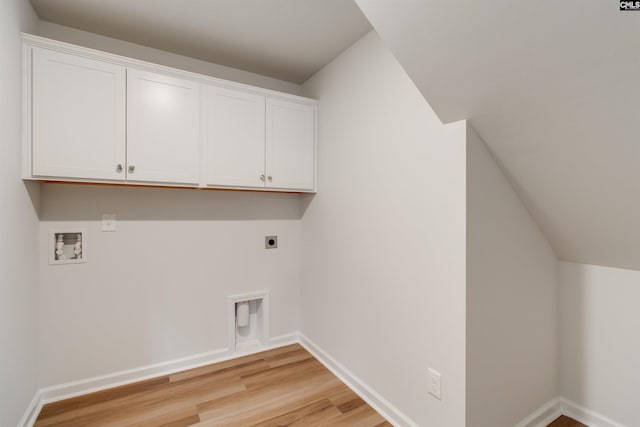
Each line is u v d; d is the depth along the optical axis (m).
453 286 1.37
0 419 1.29
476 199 1.36
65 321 1.86
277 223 2.61
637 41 0.81
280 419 1.70
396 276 1.68
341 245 2.14
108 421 1.66
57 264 1.84
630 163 1.11
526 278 1.60
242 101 2.12
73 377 1.89
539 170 1.37
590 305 1.66
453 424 1.38
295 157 2.33
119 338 2.02
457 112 1.33
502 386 1.49
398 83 1.66
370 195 1.87
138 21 1.81
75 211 1.88
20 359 1.51
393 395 1.71
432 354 1.48
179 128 1.91
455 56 1.12
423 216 1.52
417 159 1.55
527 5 0.87
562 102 1.07
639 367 1.50
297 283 2.71
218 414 1.73
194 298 2.27
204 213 2.30
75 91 1.63
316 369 2.24
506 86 1.12
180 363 2.22
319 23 1.82
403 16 1.09
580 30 0.86
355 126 1.99
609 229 1.41
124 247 2.03
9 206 1.38
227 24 1.84
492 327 1.44
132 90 1.77
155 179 1.84
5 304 1.33
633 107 0.96
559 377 1.79
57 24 1.83
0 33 1.28
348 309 2.07
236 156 2.10
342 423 1.68
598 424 1.63
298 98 2.33
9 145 1.37
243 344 2.54
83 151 1.65
